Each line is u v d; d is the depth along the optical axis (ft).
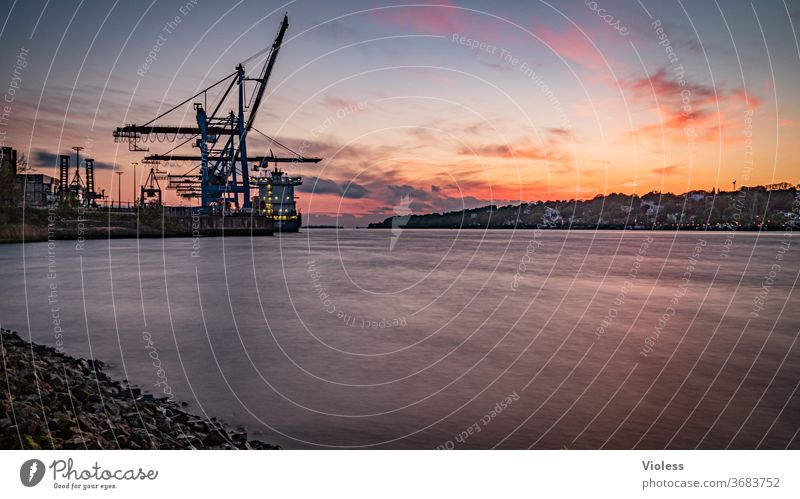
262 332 74.95
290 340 69.72
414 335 74.13
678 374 53.21
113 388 43.88
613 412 41.91
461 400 45.11
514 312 96.02
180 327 77.77
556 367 56.34
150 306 97.71
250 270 177.78
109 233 359.46
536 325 82.69
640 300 112.78
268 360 58.80
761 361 58.65
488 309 99.40
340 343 68.33
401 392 47.21
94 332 73.10
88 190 446.19
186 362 57.21
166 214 467.93
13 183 309.22
